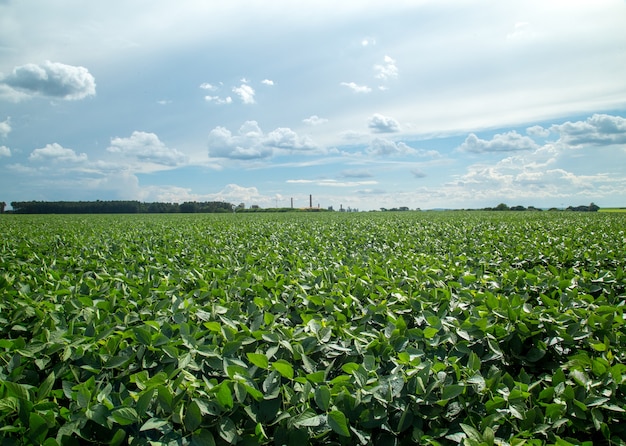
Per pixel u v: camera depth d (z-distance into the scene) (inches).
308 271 240.5
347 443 104.0
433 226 730.8
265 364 111.5
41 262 302.5
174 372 109.6
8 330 156.2
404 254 336.8
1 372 118.8
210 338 138.7
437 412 109.3
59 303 179.0
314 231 613.9
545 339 146.3
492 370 127.3
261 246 386.3
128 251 339.6
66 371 122.7
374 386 107.9
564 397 113.0
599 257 298.4
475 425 109.0
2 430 90.2
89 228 783.1
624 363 136.2
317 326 141.0
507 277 217.9
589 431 113.4
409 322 168.7
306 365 119.6
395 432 106.2
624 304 178.4
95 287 197.2
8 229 753.6
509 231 593.6
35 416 91.0
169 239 491.2
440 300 176.1
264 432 98.3
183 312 155.5
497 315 156.2
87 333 139.3
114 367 119.1
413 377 113.4
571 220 962.1
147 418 99.1
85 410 96.7
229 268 254.8
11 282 205.5
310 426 100.8
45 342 130.3
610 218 1083.3
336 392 106.4
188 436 92.0
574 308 164.4
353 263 281.6
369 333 139.2
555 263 308.8
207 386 103.0
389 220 1012.5
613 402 112.8
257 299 169.0
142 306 172.4
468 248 373.1
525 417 107.7
